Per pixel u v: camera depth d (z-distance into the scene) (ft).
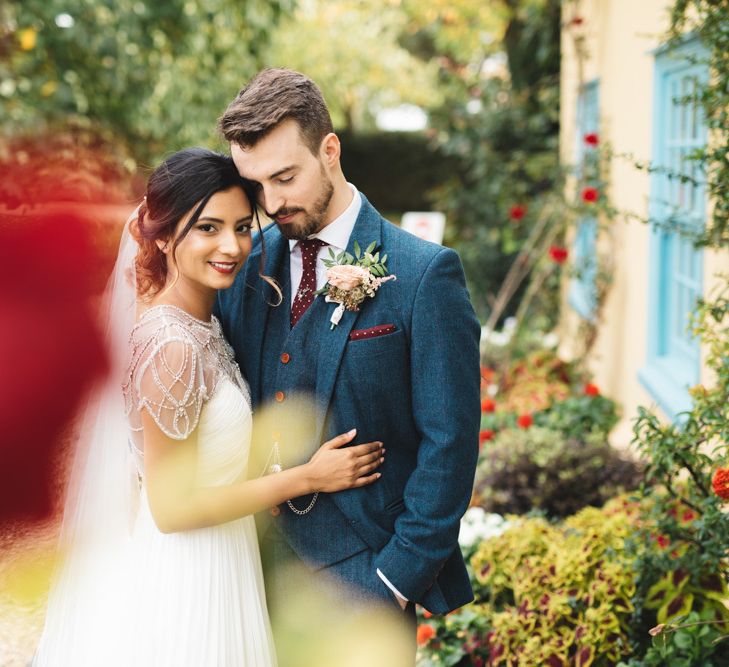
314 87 6.04
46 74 17.62
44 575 0.94
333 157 6.21
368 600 6.40
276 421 6.55
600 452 12.85
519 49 28.45
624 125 16.49
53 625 5.96
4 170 1.28
